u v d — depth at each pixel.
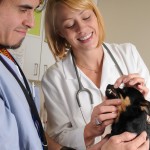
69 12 1.31
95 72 1.47
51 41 1.52
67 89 1.41
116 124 1.07
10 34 0.91
